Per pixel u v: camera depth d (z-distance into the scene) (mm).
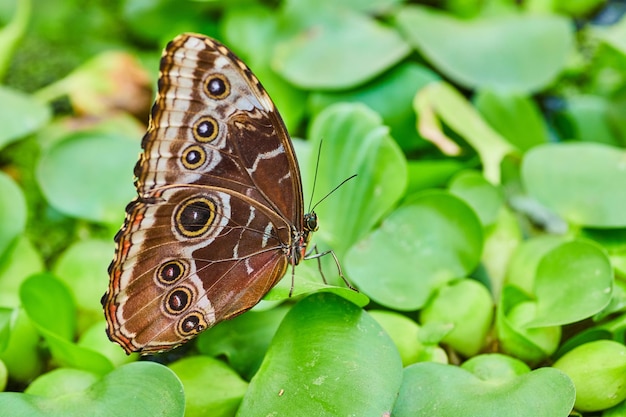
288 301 736
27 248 752
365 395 665
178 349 739
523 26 862
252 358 713
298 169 677
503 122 821
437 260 736
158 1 905
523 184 783
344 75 824
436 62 838
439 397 680
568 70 882
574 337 709
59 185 776
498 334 721
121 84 855
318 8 859
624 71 873
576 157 772
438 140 793
